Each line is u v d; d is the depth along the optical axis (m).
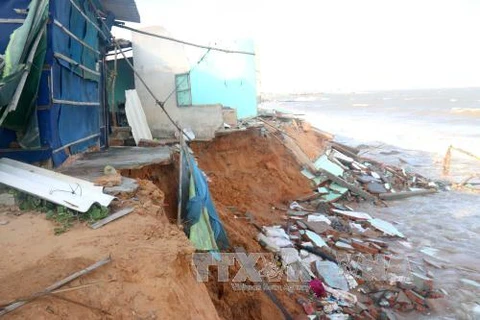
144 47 17.78
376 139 39.59
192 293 5.03
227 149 17.98
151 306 4.18
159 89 17.84
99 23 13.30
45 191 6.58
